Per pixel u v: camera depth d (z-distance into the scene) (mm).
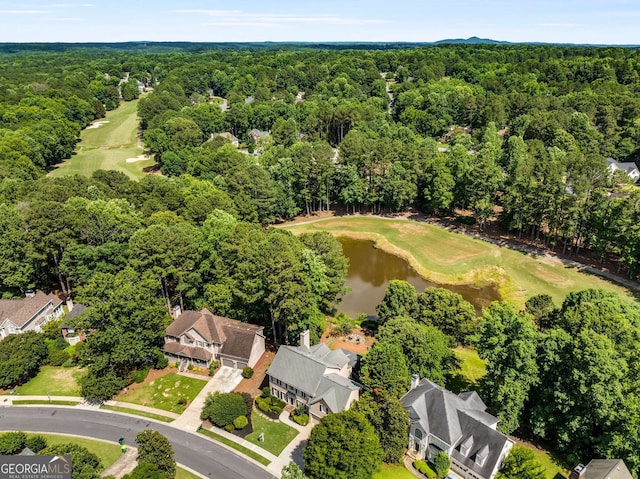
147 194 115125
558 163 110188
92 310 65438
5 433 53562
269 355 74750
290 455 55375
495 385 57500
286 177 134250
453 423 53594
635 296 90938
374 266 114875
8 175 124188
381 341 62875
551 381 54344
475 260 111188
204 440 57812
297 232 129250
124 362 69312
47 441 57438
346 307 95250
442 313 72938
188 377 69500
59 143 175625
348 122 187250
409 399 56594
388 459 53781
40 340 72375
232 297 79562
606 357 49000
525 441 57125
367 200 138750
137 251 78125
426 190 130875
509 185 117812
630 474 46969
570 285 97750
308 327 74875
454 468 52781
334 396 57688
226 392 65938
